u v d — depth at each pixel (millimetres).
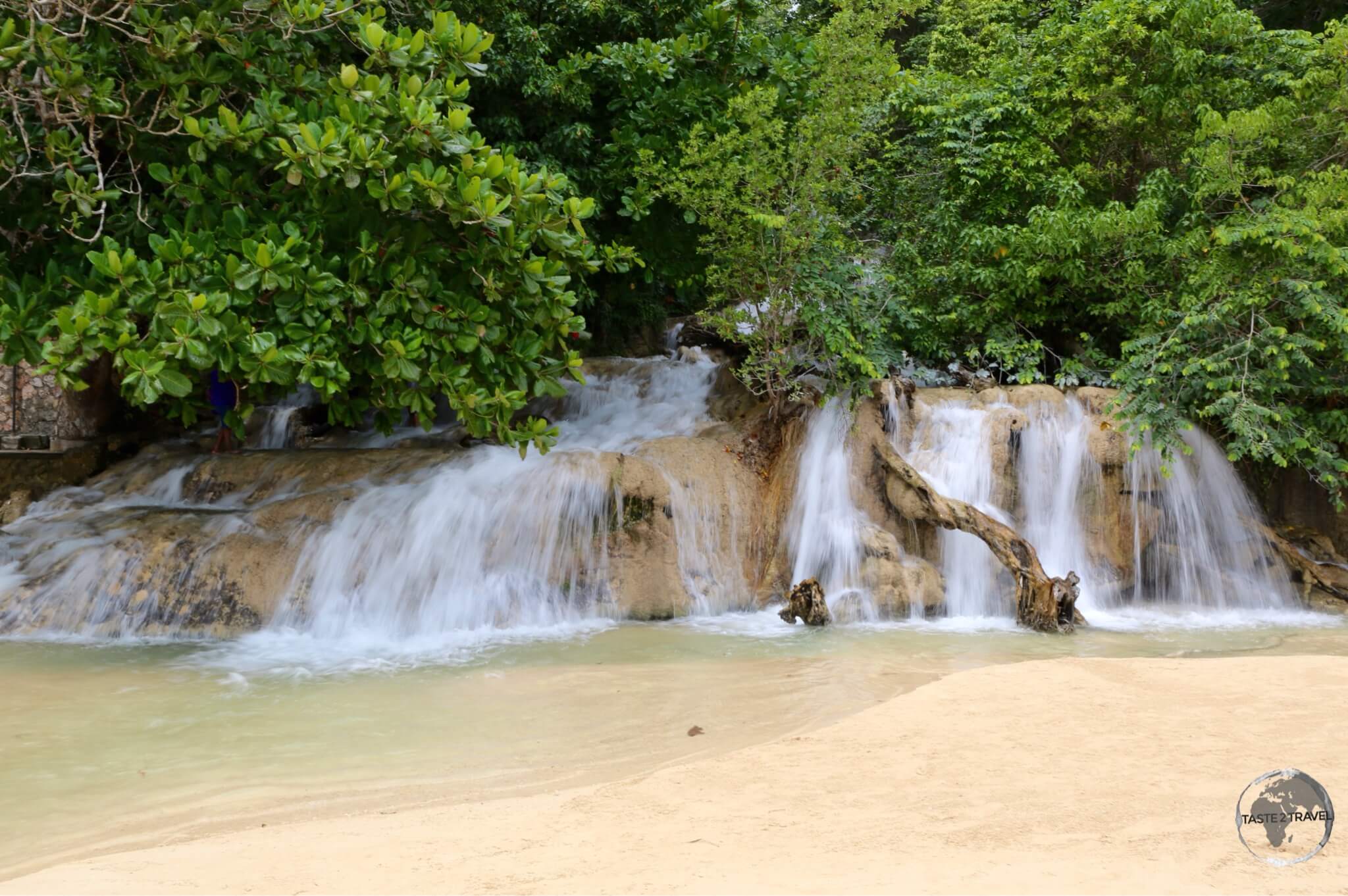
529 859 4086
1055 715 6102
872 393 13445
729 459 13516
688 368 16672
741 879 3723
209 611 11133
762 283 13906
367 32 10852
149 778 6340
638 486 12211
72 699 8328
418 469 13055
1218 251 13695
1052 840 4023
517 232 11367
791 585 12625
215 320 9609
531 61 14547
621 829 4434
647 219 15516
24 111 11375
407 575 11570
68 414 16047
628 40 16219
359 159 10133
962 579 12414
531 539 11953
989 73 17297
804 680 8586
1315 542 13742
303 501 12273
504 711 7840
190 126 10414
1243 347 13117
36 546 12133
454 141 10680
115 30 11352
